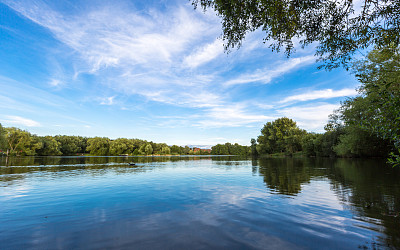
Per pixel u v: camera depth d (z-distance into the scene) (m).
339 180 13.83
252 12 6.90
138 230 5.47
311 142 59.69
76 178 16.36
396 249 4.28
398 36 5.82
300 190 10.70
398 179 13.77
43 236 5.13
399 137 4.98
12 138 73.44
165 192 10.55
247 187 11.82
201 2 7.27
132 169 25.34
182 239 4.88
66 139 107.12
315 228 5.51
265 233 5.20
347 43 6.39
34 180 15.10
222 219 6.30
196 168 26.73
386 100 5.09
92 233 5.29
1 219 6.43
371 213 6.72
